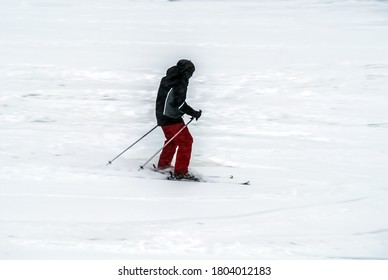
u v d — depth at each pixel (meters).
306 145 15.88
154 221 10.77
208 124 17.62
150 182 12.98
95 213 11.07
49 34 30.47
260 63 24.61
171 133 13.23
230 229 10.51
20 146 15.23
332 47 27.56
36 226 10.38
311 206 11.74
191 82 21.95
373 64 24.27
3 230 10.17
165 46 27.89
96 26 32.97
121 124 17.61
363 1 42.84
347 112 18.89
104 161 14.33
